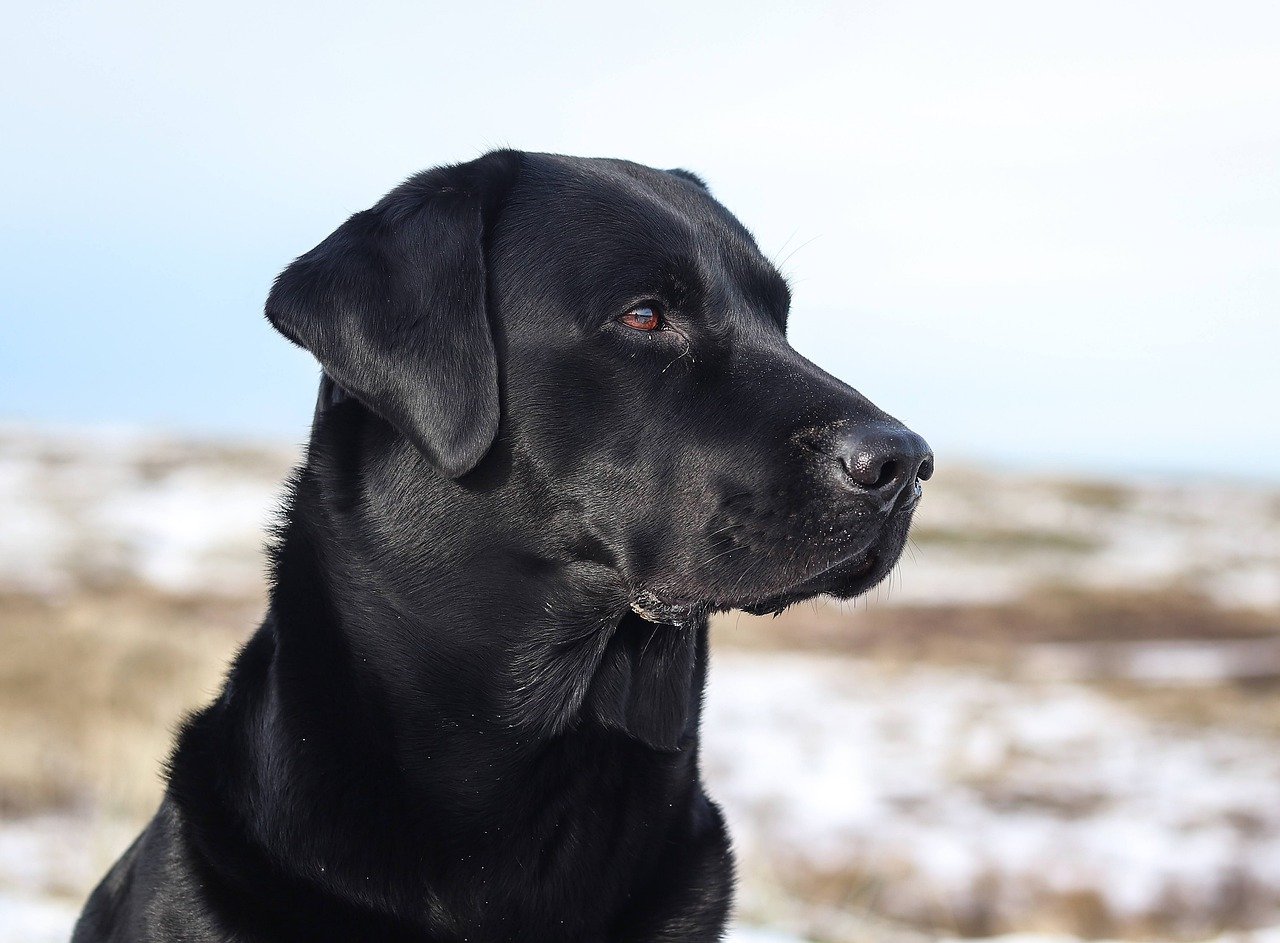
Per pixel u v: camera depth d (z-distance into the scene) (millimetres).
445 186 3127
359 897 2844
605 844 3039
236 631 17375
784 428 2979
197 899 2863
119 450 41469
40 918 5031
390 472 3012
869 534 2957
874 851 10000
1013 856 10094
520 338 3043
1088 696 18188
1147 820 11461
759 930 5703
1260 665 21656
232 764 3010
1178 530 39281
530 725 2980
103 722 9820
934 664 21062
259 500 34406
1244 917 8758
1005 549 35344
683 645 3160
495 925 2936
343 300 2969
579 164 3324
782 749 14000
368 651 2980
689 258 3102
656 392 3027
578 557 3031
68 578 23328
